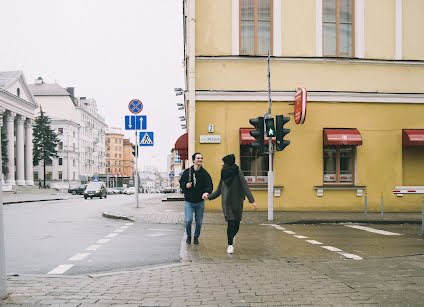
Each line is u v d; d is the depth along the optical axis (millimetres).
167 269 6266
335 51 17500
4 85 69562
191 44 16141
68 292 4910
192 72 16062
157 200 31938
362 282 5395
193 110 15961
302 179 16703
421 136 16750
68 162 97875
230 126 16469
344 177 17125
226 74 16625
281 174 16672
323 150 17062
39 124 75938
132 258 7492
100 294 4832
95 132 125312
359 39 17328
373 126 17109
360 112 17062
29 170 80438
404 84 17391
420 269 6281
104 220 14758
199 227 8914
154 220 13961
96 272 6355
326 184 16938
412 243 9336
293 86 16828
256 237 10117
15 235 10656
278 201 16625
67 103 104375
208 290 5004
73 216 16750
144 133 19609
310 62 16922
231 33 16734
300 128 16734
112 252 8109
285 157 16703
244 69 16688
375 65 17281
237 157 16422
